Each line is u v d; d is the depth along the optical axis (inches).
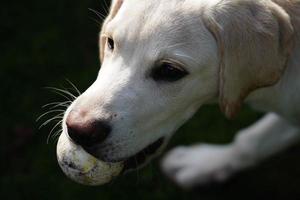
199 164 152.7
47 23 182.2
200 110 166.4
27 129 163.0
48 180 155.3
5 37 179.5
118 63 101.4
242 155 146.2
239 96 104.6
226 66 102.4
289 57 110.7
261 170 155.5
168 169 155.6
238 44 101.4
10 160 159.5
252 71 102.8
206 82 105.0
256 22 101.4
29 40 178.9
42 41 178.4
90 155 102.8
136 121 101.4
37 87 169.8
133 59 100.2
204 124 163.9
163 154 159.6
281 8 104.1
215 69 104.3
